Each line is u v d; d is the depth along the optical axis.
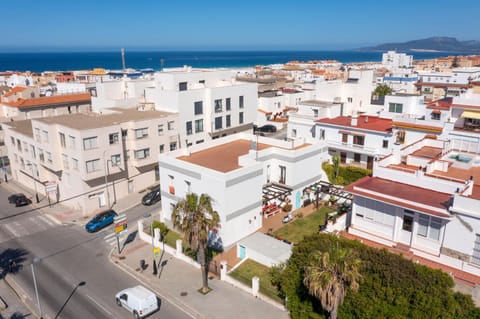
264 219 41.03
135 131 49.78
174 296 29.44
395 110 58.62
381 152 50.25
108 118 51.31
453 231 25.09
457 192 24.91
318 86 75.31
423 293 20.78
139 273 33.00
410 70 162.62
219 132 64.38
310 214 42.66
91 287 31.25
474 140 37.97
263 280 30.12
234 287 30.38
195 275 32.41
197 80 68.50
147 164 52.00
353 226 30.86
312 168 45.03
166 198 39.88
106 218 42.91
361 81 71.69
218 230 34.75
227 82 71.50
